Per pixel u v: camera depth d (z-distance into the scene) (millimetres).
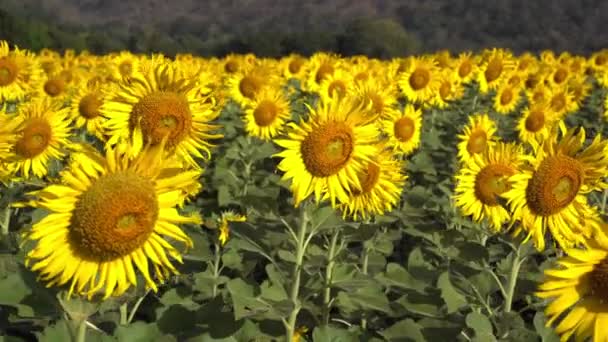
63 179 3551
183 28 175375
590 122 18406
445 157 12250
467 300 5488
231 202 9336
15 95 10492
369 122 5523
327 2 183250
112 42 62188
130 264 3525
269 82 14219
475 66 17453
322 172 5328
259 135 11766
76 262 3424
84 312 3514
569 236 5406
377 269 7039
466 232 7457
